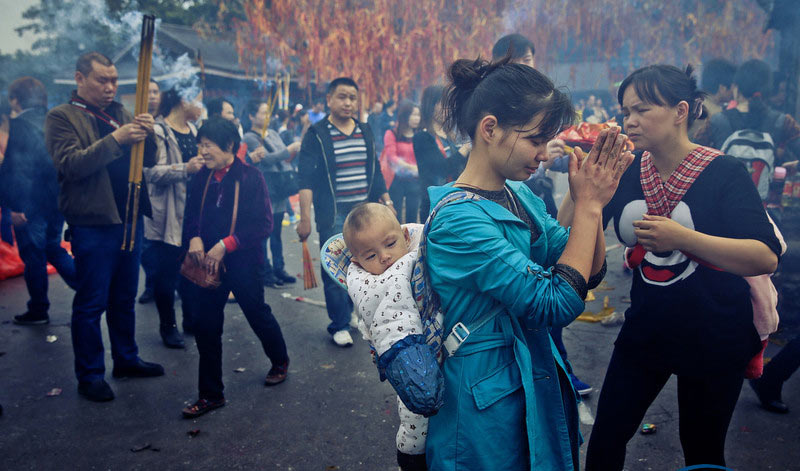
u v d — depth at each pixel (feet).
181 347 14.46
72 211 11.35
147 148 13.01
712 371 6.12
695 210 6.05
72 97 11.87
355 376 12.60
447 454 4.86
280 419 10.85
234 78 62.08
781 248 5.90
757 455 9.03
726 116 13.37
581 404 10.83
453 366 4.91
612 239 24.72
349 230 5.27
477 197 4.80
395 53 48.42
